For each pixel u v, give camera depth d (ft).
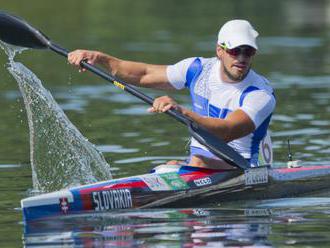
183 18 393.29
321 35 325.21
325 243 83.25
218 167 107.04
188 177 104.17
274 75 226.58
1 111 177.68
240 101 104.12
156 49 279.69
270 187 108.27
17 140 147.23
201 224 91.50
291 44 298.97
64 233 87.71
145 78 112.57
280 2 492.95
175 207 100.42
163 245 83.05
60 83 218.59
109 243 83.92
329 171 115.85
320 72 230.68
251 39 102.83
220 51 104.88
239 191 105.40
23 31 116.37
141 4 482.69
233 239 85.10
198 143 107.86
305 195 110.32
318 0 501.97
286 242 83.76
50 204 93.76
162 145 141.79
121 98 195.11
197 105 109.09
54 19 390.83
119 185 99.14
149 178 102.01
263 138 108.58
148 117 170.19
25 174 120.37
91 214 95.45
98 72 108.88
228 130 101.19
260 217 95.25
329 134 148.36
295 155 131.75
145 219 93.91
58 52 114.11
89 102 188.65
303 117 165.68
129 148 138.92
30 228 89.92
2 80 218.18
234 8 449.48
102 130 155.74
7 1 451.12
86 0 483.92
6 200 104.32
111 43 297.33
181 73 110.52
